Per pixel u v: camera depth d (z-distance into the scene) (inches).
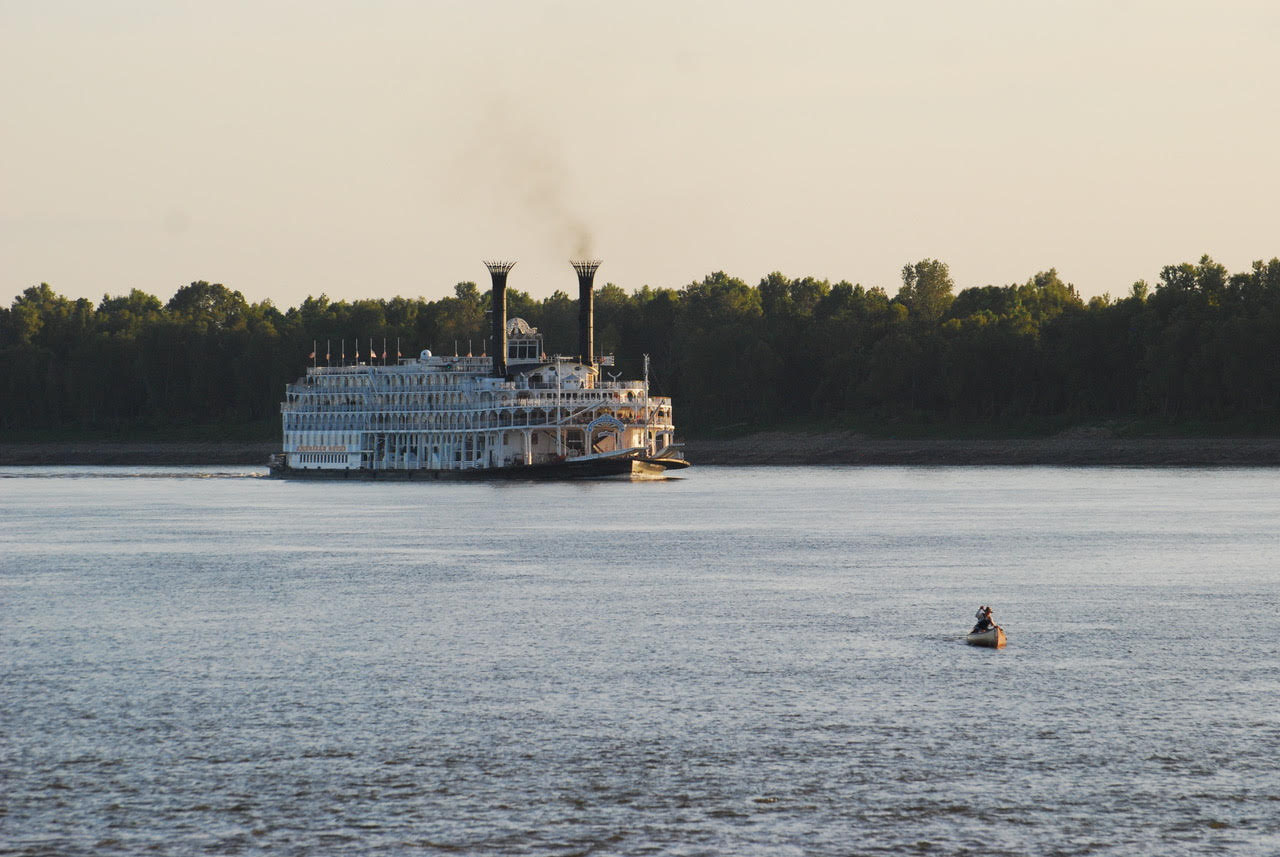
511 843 5019.7
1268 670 7327.8
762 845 5000.0
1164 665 7460.6
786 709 6599.4
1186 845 4987.7
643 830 5132.9
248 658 7780.5
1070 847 4972.9
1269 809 5295.3
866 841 5029.5
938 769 5733.3
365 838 5068.9
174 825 5182.1
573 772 5723.4
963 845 4997.5
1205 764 5777.6
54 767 5792.3
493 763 5831.7
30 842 5034.5
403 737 6186.0
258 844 5017.2
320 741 6131.9
